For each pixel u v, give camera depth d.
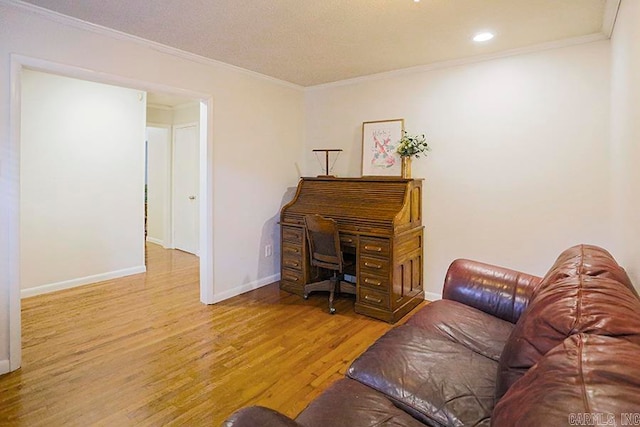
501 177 3.25
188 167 5.89
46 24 2.44
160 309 3.44
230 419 1.01
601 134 2.80
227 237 3.76
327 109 4.38
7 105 2.29
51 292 3.91
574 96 2.89
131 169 4.58
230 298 3.77
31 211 3.77
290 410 1.97
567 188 2.96
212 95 3.51
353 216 3.38
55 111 3.90
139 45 2.92
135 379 2.25
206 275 3.59
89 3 2.29
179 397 2.07
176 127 6.07
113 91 4.36
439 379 1.47
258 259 4.12
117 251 4.48
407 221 3.34
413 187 3.44
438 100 3.55
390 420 1.25
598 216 2.85
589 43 2.81
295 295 3.87
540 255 3.11
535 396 0.71
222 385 2.20
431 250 3.68
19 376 2.27
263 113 4.04
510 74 3.16
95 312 3.35
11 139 2.31
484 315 2.09
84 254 4.19
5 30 2.27
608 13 2.38
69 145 4.02
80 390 2.13
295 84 4.33
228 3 2.28
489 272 2.23
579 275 1.34
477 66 3.32
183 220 6.07
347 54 3.23
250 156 3.94
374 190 3.53
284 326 3.07
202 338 2.83
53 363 2.43
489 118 3.28
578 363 0.75
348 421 1.23
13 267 2.33
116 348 2.65
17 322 2.35
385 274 3.16
